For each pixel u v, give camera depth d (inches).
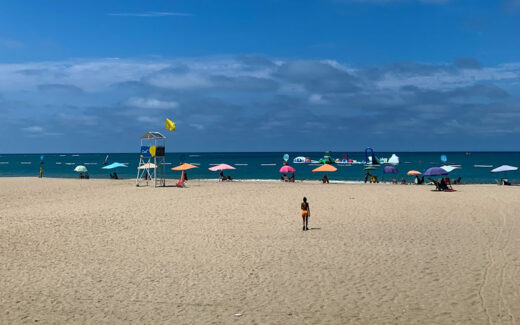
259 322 310.7
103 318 322.0
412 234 617.6
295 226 698.8
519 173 2795.3
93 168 3905.0
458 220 738.2
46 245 571.8
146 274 435.8
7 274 438.6
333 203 980.6
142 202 1019.9
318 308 335.9
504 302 338.3
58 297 368.8
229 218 784.3
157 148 1469.0
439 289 373.1
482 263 452.8
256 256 503.5
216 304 348.8
